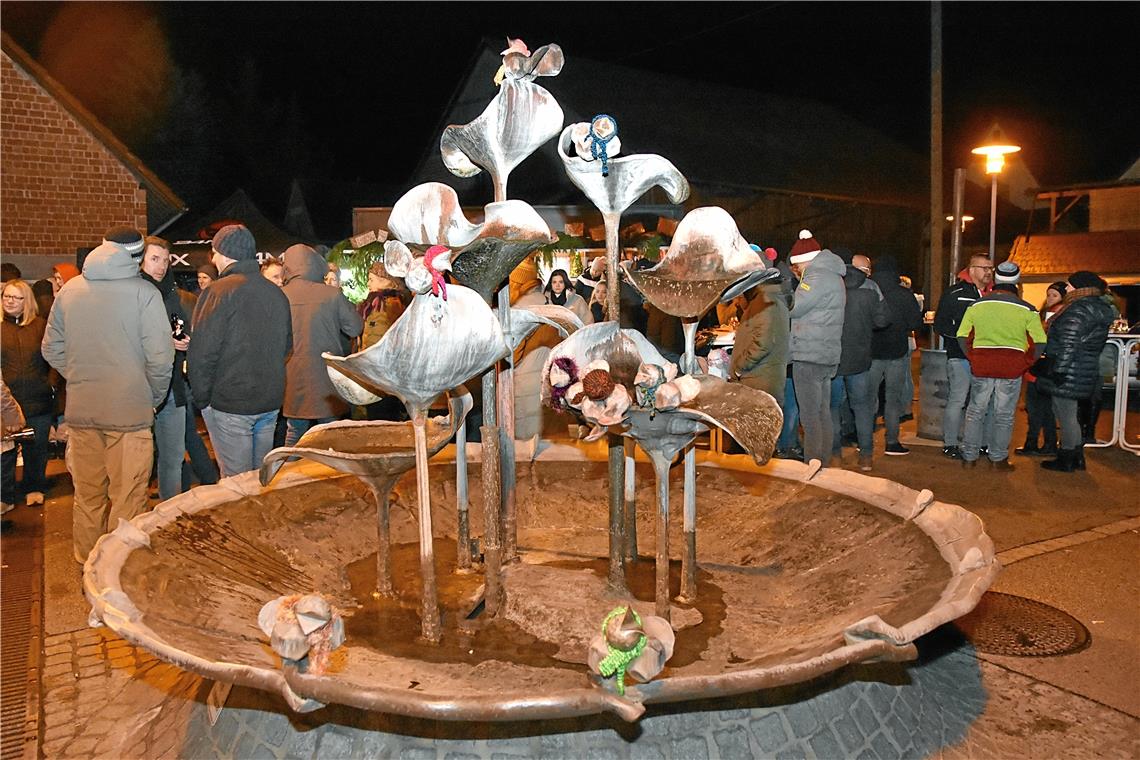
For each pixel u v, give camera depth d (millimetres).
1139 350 9820
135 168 14070
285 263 5723
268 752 2357
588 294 8367
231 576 3014
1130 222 16188
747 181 18172
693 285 2803
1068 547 5270
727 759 2236
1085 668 3648
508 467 3314
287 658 2045
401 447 3270
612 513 3076
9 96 13289
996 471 7270
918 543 3053
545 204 15633
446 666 2568
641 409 2664
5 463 6082
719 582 3252
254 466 5055
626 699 1910
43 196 13578
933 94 11945
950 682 3396
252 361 4812
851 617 2672
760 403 2680
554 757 2180
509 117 2732
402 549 3621
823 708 2438
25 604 4469
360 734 2256
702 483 4074
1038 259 14930
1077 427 7238
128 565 2734
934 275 12094
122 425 4539
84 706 3391
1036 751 2941
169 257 5344
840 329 6461
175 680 3551
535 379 5617
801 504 3656
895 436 7973
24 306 6266
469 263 2568
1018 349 7094
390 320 6980
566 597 2992
